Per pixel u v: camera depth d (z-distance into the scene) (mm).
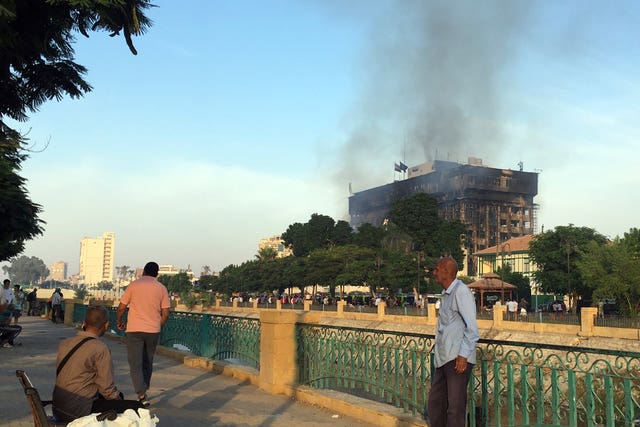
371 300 71438
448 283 5652
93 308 4668
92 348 4500
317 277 81688
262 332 9906
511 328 36531
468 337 5297
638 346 28266
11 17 10344
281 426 7000
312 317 9820
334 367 8625
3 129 12906
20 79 13430
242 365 11398
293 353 9594
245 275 105688
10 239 16562
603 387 5082
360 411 7430
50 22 11859
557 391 5301
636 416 4566
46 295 102750
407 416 6840
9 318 16094
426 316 43250
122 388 9414
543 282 62469
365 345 7988
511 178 147375
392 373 7402
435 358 5645
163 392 9188
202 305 56969
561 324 33781
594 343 30625
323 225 116375
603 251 46625
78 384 4441
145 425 4156
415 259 70438
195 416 7395
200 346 13828
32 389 3838
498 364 5957
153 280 8406
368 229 100000
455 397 5348
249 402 8547
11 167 14516
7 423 6441
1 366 11289
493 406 6250
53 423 4316
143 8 11594
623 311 44125
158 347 15984
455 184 145125
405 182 161125
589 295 61188
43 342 17312
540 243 63156
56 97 13969
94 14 11391
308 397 8617
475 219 141500
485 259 101938
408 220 103438
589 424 4949
